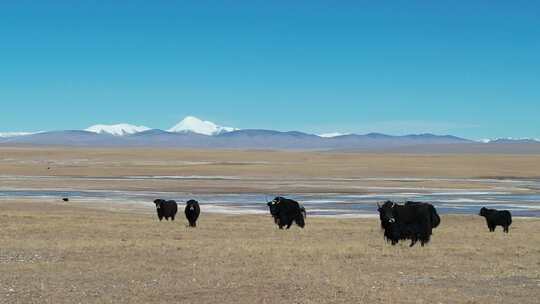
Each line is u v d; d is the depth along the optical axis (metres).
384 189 72.75
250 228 31.83
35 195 62.91
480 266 19.00
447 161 140.00
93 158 152.50
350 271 17.97
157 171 102.81
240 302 14.09
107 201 56.16
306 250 21.58
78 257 20.09
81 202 54.66
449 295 14.96
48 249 21.62
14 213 38.75
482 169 114.25
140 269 18.02
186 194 65.62
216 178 90.06
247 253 20.86
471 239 26.88
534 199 62.22
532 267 18.91
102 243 23.34
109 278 16.75
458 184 81.38
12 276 16.95
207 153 186.00
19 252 21.00
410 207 23.27
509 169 114.81
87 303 14.01
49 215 37.09
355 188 73.69
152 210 49.47
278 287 15.51
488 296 14.94
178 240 25.14
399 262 19.59
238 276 16.95
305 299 14.30
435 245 23.91
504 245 24.27
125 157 158.12
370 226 34.56
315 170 106.69
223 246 22.67
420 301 14.18
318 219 40.72
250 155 176.00
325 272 17.62
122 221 34.91
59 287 15.61
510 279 17.08
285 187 74.50
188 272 17.56
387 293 14.90
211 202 57.06
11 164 121.81
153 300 14.31
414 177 96.94
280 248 22.11
